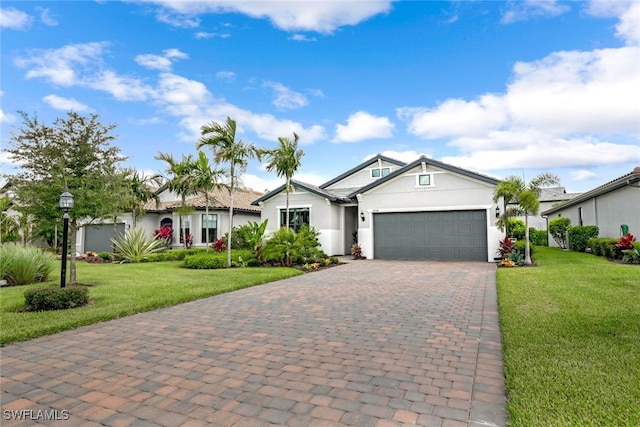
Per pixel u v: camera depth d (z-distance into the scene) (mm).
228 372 4051
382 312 6797
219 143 14594
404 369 4078
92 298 7992
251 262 14891
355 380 3795
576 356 4145
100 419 3082
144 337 5406
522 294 7645
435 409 3178
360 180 23953
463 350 4688
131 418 3092
